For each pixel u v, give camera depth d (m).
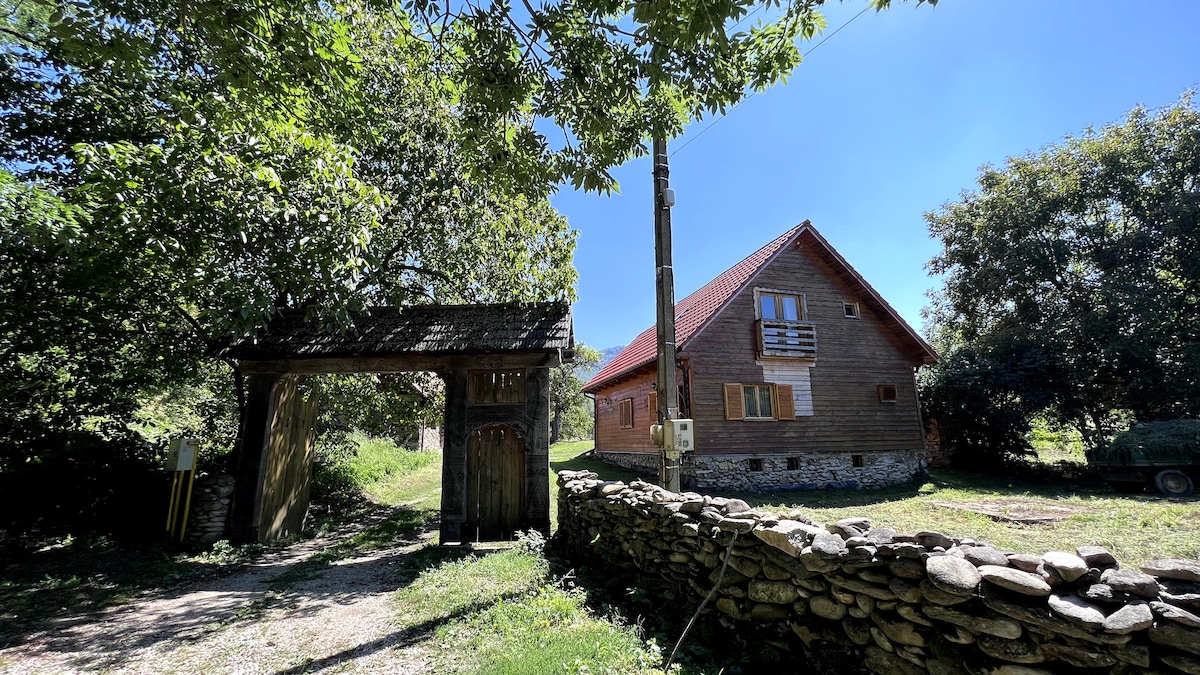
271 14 4.39
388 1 4.39
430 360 7.78
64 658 3.47
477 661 3.15
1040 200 16.67
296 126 6.03
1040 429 18.28
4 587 4.99
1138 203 15.40
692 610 3.59
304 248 5.93
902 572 2.28
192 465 7.41
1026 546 5.74
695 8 3.10
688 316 15.64
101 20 4.08
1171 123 14.96
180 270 6.27
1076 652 1.72
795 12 3.79
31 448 6.91
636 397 16.58
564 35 3.80
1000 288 17.84
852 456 14.05
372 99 7.36
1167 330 14.12
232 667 3.31
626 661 2.98
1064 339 15.62
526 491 7.40
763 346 13.57
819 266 15.18
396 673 3.12
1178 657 1.51
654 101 4.61
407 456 19.14
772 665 2.86
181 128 5.70
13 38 6.21
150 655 3.51
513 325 7.95
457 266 10.62
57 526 6.95
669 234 5.68
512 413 7.58
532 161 4.68
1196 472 10.76
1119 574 1.80
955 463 16.39
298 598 4.88
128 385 7.88
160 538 7.24
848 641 2.50
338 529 9.32
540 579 4.93
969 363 16.39
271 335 7.89
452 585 4.91
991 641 1.93
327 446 12.93
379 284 9.55
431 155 9.56
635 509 4.51
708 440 12.84
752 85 4.11
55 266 6.27
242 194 5.64
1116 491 11.44
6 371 6.74
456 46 4.65
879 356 15.13
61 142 6.79
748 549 3.18
